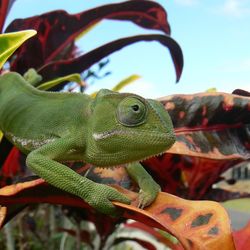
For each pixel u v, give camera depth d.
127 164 0.15
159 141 0.14
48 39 0.25
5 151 0.22
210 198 0.24
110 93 0.15
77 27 0.25
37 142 0.18
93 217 0.25
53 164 0.15
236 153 0.17
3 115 0.20
